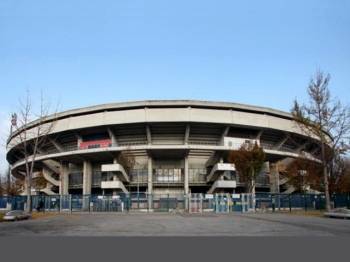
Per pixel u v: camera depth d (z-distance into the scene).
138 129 55.38
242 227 17.91
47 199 41.47
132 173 57.31
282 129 56.38
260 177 59.94
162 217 27.77
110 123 52.84
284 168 56.16
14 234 14.97
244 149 45.19
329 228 17.34
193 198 38.41
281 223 20.67
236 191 55.62
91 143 56.88
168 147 50.88
